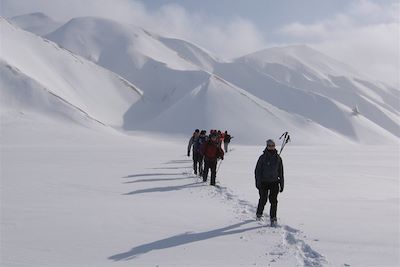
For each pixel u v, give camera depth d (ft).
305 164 103.60
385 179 73.72
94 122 386.11
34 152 147.23
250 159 115.44
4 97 400.67
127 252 27.76
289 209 43.04
